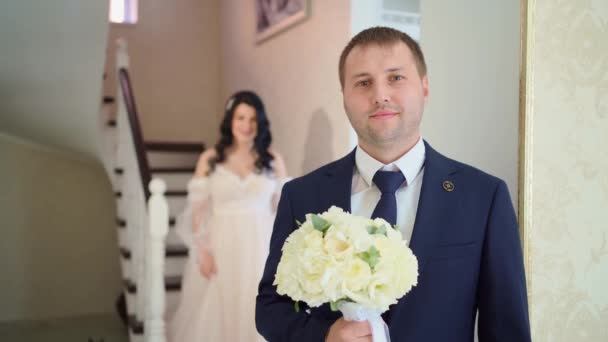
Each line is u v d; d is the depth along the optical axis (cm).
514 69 197
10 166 588
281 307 127
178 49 620
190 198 347
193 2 624
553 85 190
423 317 117
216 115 635
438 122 232
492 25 206
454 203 125
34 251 595
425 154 133
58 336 528
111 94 597
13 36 418
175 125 621
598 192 198
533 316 187
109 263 619
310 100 367
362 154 133
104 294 618
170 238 458
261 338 329
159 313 328
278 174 354
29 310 592
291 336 118
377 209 125
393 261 98
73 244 607
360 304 100
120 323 575
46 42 425
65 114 494
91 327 559
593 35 196
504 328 118
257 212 343
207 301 336
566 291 192
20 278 589
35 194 595
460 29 221
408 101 122
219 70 626
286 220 136
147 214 368
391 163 130
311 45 365
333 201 131
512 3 198
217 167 347
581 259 195
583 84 195
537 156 187
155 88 614
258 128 347
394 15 365
